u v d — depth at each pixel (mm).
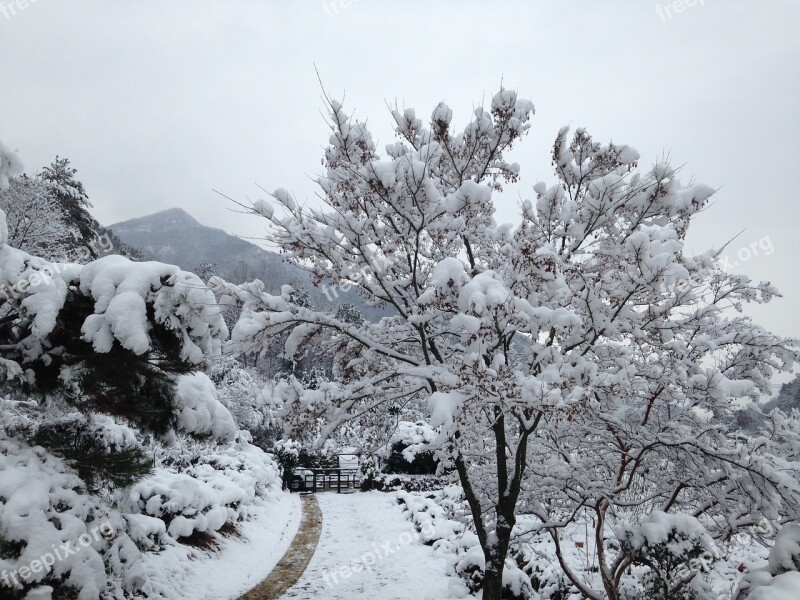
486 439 8617
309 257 7352
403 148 8102
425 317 6949
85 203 22859
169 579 7812
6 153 4688
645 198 7359
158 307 5457
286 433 7355
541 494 7574
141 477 5910
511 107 7902
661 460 7855
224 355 6891
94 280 5371
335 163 7637
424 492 17250
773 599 4367
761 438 6277
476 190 6648
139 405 6027
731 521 6504
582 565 9820
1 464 4820
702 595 6312
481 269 8164
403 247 7914
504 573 8133
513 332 7148
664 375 6359
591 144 7926
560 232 7934
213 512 10125
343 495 18516
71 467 5344
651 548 5859
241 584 8898
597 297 6844
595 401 6359
